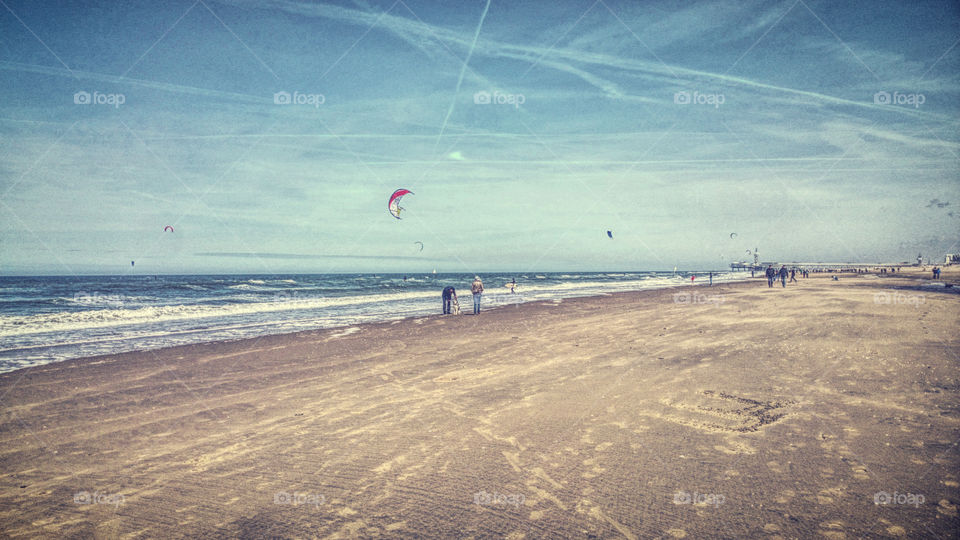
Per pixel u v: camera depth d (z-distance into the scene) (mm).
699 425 5277
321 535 3295
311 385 7977
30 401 7148
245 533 3357
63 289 46781
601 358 9438
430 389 7492
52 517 3676
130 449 5156
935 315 13727
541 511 3533
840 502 3486
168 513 3691
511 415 5941
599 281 79875
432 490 3943
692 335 11898
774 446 4578
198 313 22469
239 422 6023
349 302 30516
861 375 7109
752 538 3076
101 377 8711
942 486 3672
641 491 3779
